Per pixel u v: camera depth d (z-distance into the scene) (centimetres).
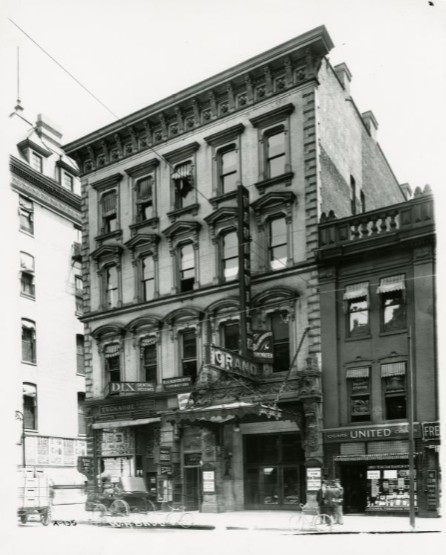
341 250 2455
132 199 3222
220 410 2286
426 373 2203
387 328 2352
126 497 2345
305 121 2661
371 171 3656
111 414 3086
